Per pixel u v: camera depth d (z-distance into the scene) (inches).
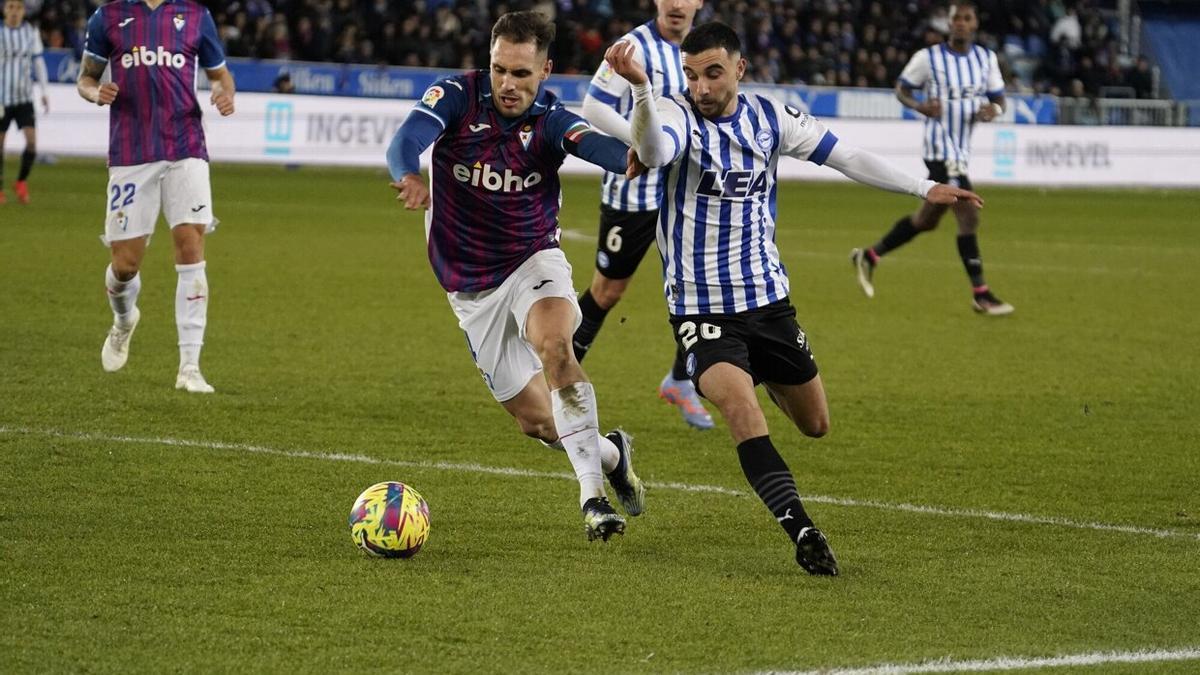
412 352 791.1
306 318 895.1
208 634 340.2
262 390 668.1
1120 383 759.7
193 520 444.8
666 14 642.2
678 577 401.1
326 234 1396.4
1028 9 2731.3
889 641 349.1
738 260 435.8
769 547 438.9
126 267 645.9
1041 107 2428.6
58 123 1991.9
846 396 706.8
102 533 425.4
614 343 858.1
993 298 1012.5
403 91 2258.9
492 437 589.3
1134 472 557.3
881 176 440.1
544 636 346.6
